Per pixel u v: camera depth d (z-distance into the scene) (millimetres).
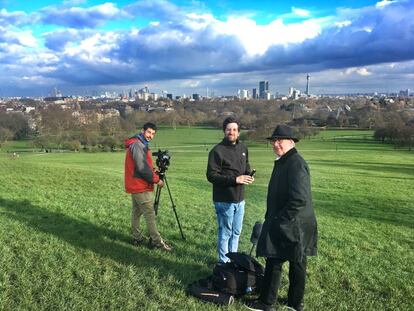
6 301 4855
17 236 7344
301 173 4988
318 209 15906
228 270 5383
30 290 5172
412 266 7676
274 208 5172
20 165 21094
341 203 18641
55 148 101312
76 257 6414
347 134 138625
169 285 5672
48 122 125438
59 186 14742
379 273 6949
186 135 136250
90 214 9680
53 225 8328
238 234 6566
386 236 10648
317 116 176625
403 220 14445
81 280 5625
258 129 111750
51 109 151125
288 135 5152
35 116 133500
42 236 7441
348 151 91875
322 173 39594
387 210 17266
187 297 5379
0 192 12367
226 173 6312
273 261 5082
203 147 103875
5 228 7836
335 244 8875
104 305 4988
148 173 6992
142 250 7086
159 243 7258
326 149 97000
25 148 101562
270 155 74188
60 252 6602
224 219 6402
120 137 107062
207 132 145375
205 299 5316
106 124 125562
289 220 4930
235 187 6328
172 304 5152
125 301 5113
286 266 6824
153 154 7934
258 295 5504
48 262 6145
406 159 72188
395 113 157500
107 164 44875
